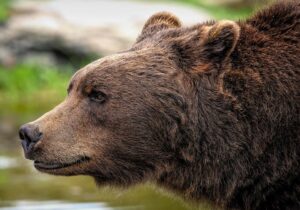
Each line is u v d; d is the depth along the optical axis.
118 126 11.30
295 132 11.21
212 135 11.26
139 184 11.60
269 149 11.27
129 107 11.26
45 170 11.44
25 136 11.33
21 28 37.97
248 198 11.41
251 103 11.24
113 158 11.44
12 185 19.56
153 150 11.34
